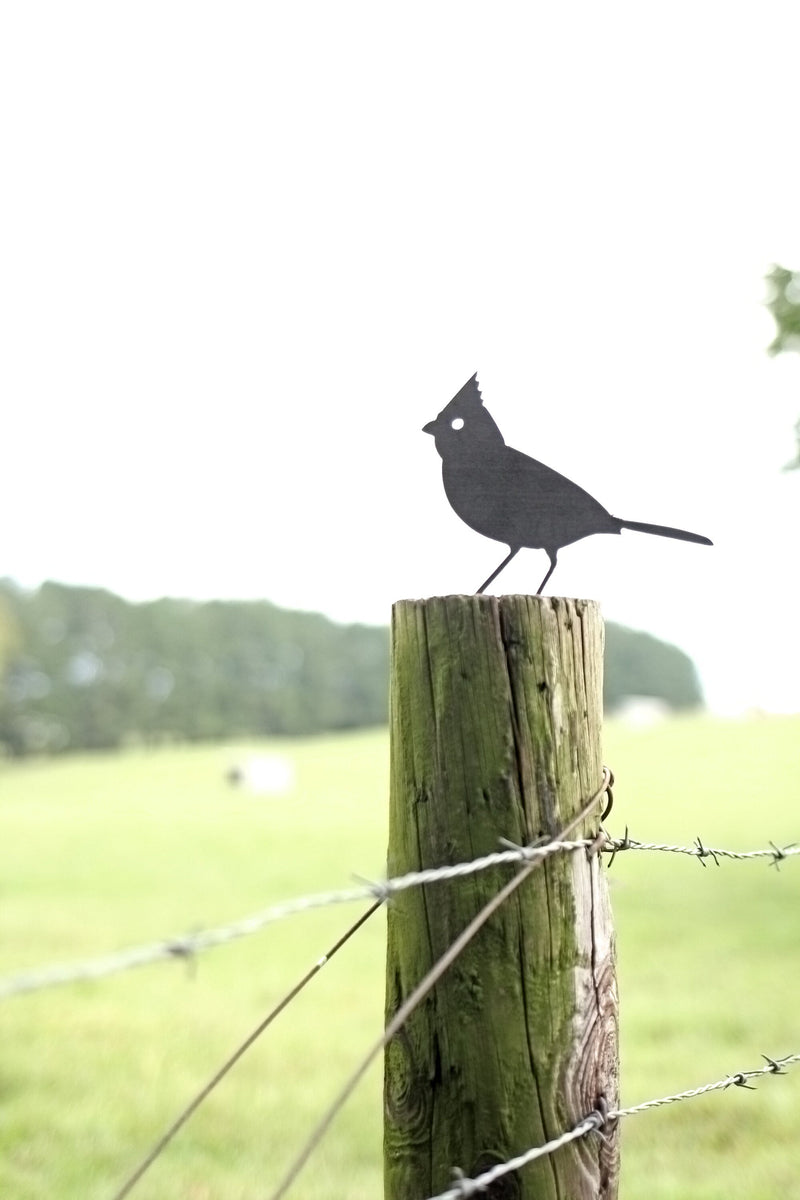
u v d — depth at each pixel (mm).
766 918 14055
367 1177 6160
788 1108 6793
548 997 1889
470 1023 1877
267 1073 8164
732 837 22344
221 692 72062
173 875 20922
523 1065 1871
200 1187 5977
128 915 16516
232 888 19344
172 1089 7688
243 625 73438
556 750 1938
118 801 38625
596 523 2092
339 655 75500
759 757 37062
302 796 38656
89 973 1252
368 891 1625
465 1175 1867
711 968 11508
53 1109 7203
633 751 41156
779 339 11547
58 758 67062
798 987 10375
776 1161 6008
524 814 1903
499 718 1912
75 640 69562
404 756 1958
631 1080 7766
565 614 1970
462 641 1927
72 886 19578
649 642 84125
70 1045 8742
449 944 1893
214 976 11742
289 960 12695
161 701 70562
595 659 2023
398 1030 1923
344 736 70938
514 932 1886
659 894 16094
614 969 2020
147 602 71688
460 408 2123
